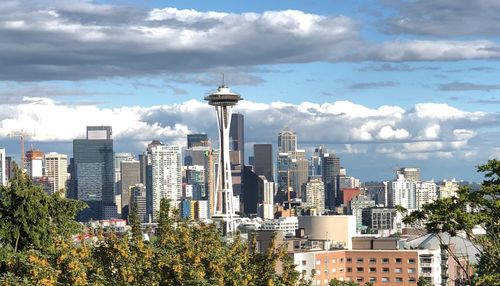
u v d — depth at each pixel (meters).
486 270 71.88
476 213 69.06
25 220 87.56
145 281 63.12
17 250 88.31
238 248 70.44
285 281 70.25
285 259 71.25
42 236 88.12
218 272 64.25
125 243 65.94
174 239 68.12
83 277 61.28
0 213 88.00
